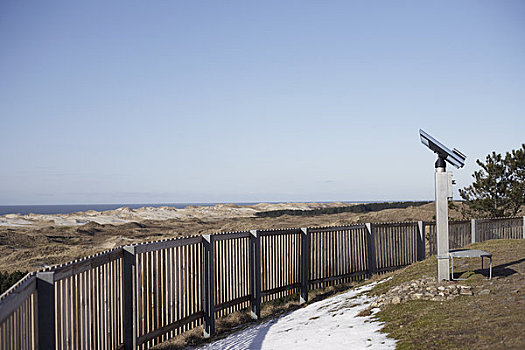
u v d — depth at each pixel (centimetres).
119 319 686
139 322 709
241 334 857
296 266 1123
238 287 973
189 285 845
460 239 1520
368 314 771
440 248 855
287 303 1140
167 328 778
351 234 1273
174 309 798
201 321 880
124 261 702
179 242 808
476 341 526
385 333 638
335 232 1229
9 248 2684
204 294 882
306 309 989
